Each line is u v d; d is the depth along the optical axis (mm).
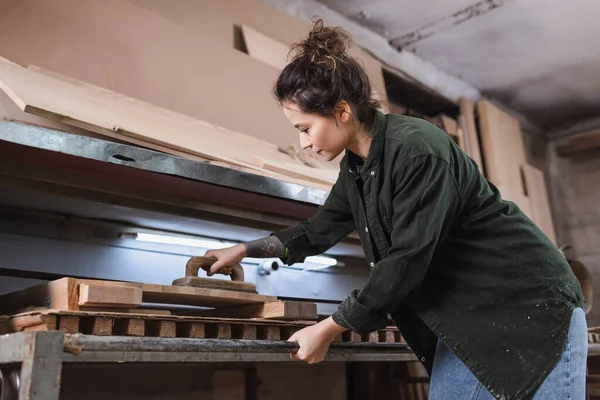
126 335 1229
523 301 1285
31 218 1949
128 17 2436
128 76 2328
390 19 3846
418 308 1357
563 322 1268
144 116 2027
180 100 2469
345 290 2861
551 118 5340
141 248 2221
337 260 2768
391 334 1759
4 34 2033
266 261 2473
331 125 1350
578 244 5180
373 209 1365
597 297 4965
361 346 1554
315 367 2275
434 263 1352
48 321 1148
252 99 2760
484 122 4488
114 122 1728
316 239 1668
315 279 2744
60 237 2004
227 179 1816
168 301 1592
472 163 1375
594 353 2016
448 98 4496
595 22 3828
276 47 3080
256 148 2395
